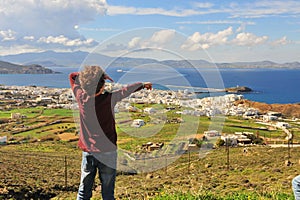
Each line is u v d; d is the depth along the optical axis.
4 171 22.78
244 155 22.95
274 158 22.03
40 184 18.39
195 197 4.09
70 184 18.11
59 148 28.22
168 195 4.25
